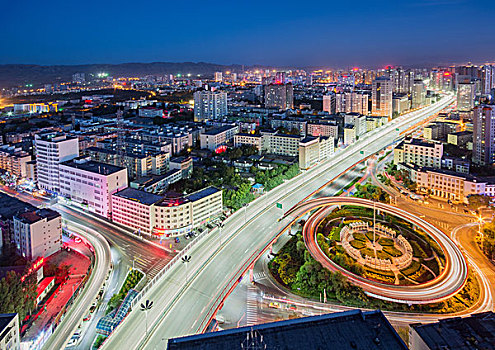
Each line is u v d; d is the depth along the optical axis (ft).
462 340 434.71
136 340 617.21
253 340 388.78
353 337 392.88
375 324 413.18
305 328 408.46
